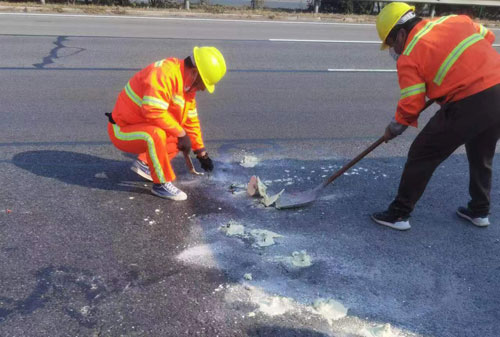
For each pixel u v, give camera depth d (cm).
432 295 267
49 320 236
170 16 1277
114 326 234
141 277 271
